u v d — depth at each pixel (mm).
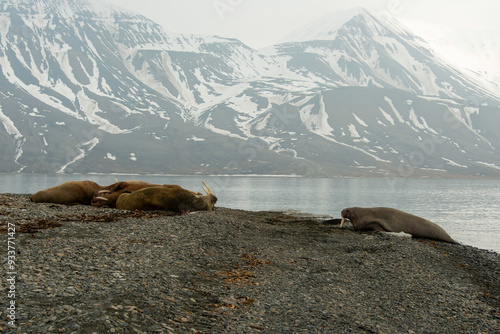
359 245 17047
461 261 15883
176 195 20719
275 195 92125
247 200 73250
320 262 13695
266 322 8031
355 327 8398
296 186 152125
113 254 11156
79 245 11672
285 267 12664
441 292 11453
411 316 9508
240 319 7965
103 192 21641
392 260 14617
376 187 151500
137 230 14719
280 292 10031
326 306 9414
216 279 10500
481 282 13039
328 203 68000
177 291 9000
